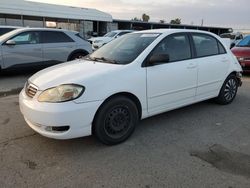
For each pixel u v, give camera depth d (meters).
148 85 3.88
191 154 3.41
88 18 25.45
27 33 8.57
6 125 4.34
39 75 3.81
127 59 3.91
